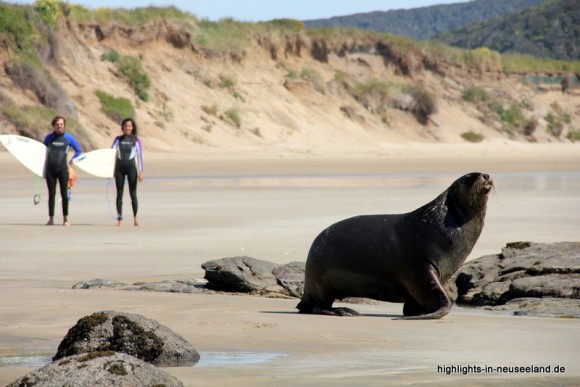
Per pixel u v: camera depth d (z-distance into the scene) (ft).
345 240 89.04
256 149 511.40
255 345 67.92
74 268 122.52
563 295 95.96
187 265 125.18
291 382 54.85
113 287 103.60
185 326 76.79
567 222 176.14
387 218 89.71
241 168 382.22
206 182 299.79
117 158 177.78
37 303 88.43
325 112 630.74
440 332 73.87
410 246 87.35
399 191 261.65
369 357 62.80
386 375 56.49
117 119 479.00
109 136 461.78
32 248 143.74
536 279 99.81
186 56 581.94
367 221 89.71
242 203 222.07
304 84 639.35
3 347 67.46
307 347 66.95
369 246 88.17
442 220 87.71
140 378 51.47
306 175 345.10
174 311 85.35
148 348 62.08
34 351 66.08
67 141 181.78
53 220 183.01
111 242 151.02
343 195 245.65
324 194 249.75
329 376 56.39
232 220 183.83
